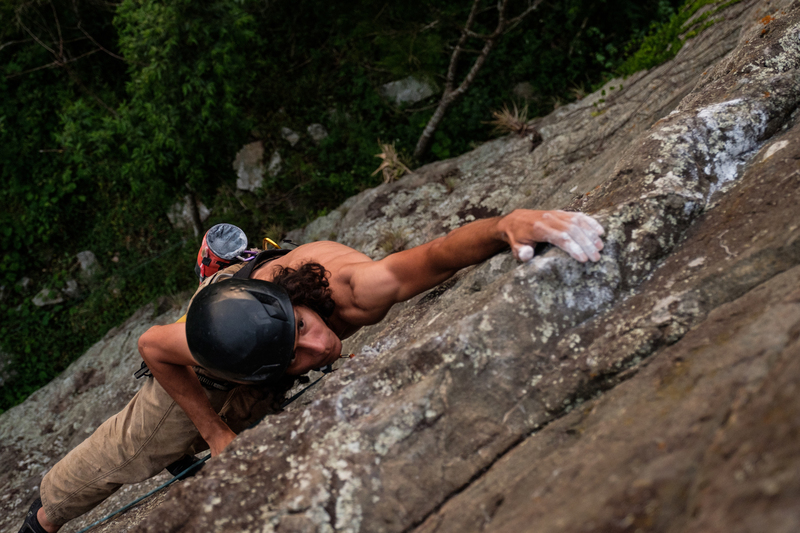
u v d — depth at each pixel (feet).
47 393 21.77
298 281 6.05
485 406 4.57
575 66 27.86
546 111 27.91
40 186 28.35
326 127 28.86
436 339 4.82
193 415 6.48
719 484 2.76
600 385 4.42
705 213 5.36
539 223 5.04
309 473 4.32
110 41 29.63
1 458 19.24
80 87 29.01
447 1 27.96
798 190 4.75
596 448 3.68
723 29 14.26
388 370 4.94
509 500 3.79
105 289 27.58
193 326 5.54
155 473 7.52
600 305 4.96
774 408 2.86
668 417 3.48
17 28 27.61
